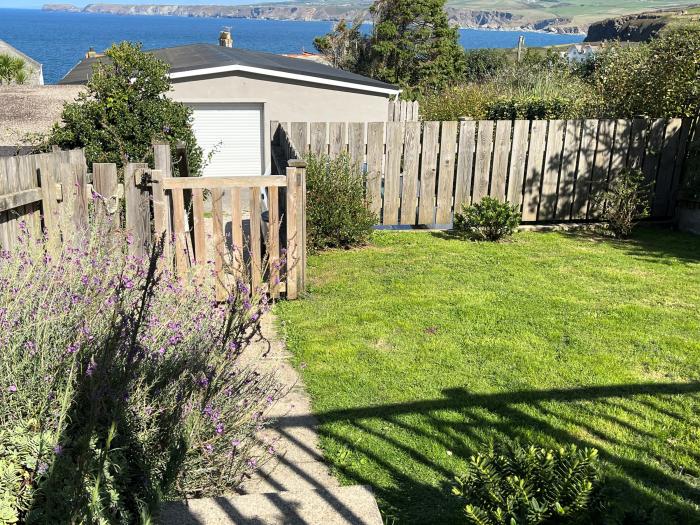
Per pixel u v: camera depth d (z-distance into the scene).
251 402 3.20
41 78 20.97
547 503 2.52
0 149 8.25
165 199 5.65
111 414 2.50
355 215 8.40
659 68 10.68
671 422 4.00
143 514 2.29
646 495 3.24
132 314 2.69
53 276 3.12
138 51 9.28
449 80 33.94
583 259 7.92
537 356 4.98
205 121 14.86
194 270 4.65
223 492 3.04
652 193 9.66
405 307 6.09
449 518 3.08
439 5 34.22
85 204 5.13
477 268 7.48
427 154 9.38
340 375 4.64
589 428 3.93
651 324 5.68
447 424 3.98
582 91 14.16
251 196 5.89
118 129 8.95
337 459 3.58
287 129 9.62
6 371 2.59
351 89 15.23
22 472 2.38
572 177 9.77
